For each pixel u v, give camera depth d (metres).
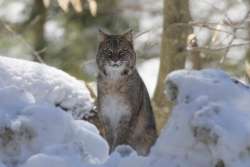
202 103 6.20
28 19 24.06
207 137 5.95
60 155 6.30
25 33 23.67
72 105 10.77
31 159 6.15
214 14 18.23
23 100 6.94
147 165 6.23
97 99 11.74
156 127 13.25
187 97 6.35
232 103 6.20
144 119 11.94
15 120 6.55
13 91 6.95
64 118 6.76
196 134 6.04
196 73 6.72
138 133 11.87
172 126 6.29
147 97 12.22
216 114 6.00
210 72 6.76
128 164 6.24
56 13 24.31
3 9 24.94
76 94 10.84
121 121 11.70
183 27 14.12
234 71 18.23
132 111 11.67
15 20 24.20
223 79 6.62
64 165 6.11
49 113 6.71
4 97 6.87
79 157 6.28
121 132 11.71
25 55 22.78
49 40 23.89
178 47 14.17
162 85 14.16
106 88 11.64
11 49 22.64
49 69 10.78
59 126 6.68
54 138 6.62
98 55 11.73
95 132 7.29
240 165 5.76
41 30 23.58
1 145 6.50
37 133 6.57
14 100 6.89
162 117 13.95
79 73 21.00
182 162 6.18
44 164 6.11
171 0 14.27
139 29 23.36
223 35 14.95
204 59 14.61
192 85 6.41
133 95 11.66
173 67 14.20
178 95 6.45
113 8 23.91
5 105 6.80
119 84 11.58
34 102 7.03
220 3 18.23
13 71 10.23
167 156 6.25
